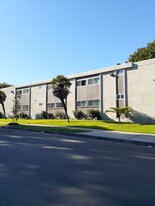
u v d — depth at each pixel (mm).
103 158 10039
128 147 13859
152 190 5996
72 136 19656
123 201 5250
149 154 11445
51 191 5855
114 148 13211
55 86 35938
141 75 34625
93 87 41094
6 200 5266
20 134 20625
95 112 39594
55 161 9258
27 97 55812
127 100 36000
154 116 32719
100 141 16531
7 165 8539
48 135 20047
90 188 6102
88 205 5012
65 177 7066
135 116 34781
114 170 7996
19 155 10453
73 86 44438
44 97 51156
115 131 22391
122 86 36781
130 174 7504
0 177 7027
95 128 25391
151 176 7285
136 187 6223
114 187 6207
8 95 61562
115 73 37781
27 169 7965
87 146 13648
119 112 35188
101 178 7020
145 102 33844
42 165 8570
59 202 5168
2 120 47438
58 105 47781
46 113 49469
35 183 6477
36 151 11523
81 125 29094
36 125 30844
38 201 5219
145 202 5211
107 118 38438
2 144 13961
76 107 43750
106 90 39000
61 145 13805
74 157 10117
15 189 5980
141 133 20578
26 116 55062
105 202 5184
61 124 31734
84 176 7195
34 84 53594
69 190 5938
